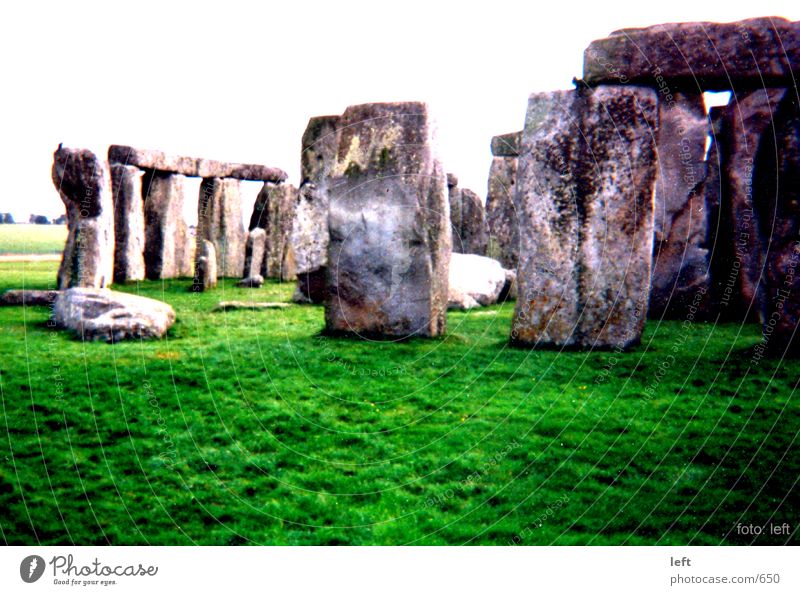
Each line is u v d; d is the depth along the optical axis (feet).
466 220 90.22
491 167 82.64
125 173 77.46
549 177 43.09
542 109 43.21
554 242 43.09
